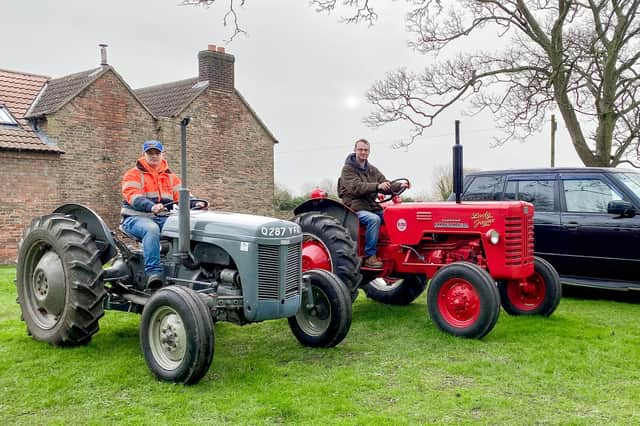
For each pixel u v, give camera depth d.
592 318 6.81
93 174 17.23
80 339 5.16
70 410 3.88
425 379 4.51
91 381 4.37
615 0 13.54
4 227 15.06
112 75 17.67
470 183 8.95
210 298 4.53
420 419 3.71
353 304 7.71
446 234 6.45
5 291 8.30
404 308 7.40
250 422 3.65
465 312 5.73
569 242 8.00
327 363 4.93
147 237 5.08
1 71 17.89
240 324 4.78
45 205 15.88
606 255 7.72
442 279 5.85
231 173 21.17
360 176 6.93
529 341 5.60
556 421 3.69
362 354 5.21
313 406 3.91
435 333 5.88
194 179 20.12
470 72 15.70
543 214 8.23
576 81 14.93
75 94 16.72
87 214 5.51
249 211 21.70
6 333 5.69
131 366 4.70
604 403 4.03
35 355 4.99
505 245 6.00
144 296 5.16
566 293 8.66
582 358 5.05
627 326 6.37
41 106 17.03
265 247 4.70
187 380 4.26
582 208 8.00
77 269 4.99
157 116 19.88
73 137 16.77
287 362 4.98
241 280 4.67
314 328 5.43
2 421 3.69
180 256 4.71
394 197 6.98
